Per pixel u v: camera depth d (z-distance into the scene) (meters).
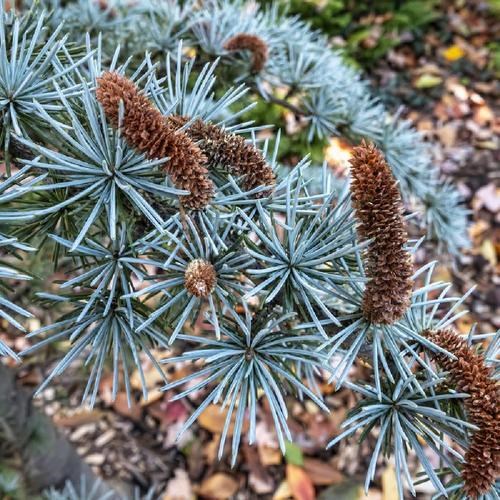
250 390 0.16
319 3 0.98
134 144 0.15
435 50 1.12
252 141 0.19
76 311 0.17
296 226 0.16
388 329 0.17
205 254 0.16
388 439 0.17
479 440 0.16
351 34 1.07
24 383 0.55
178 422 0.60
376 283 0.16
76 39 0.30
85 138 0.15
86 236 0.17
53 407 0.58
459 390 0.16
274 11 0.35
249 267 0.17
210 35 0.29
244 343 0.16
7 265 0.16
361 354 0.18
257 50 0.28
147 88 0.17
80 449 0.57
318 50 0.34
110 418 0.60
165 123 0.15
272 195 0.18
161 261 0.17
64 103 0.15
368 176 0.15
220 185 0.18
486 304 0.76
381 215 0.15
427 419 0.16
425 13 1.11
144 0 0.32
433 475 0.15
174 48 0.30
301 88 0.31
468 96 1.03
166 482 0.56
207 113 0.19
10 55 0.18
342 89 0.33
